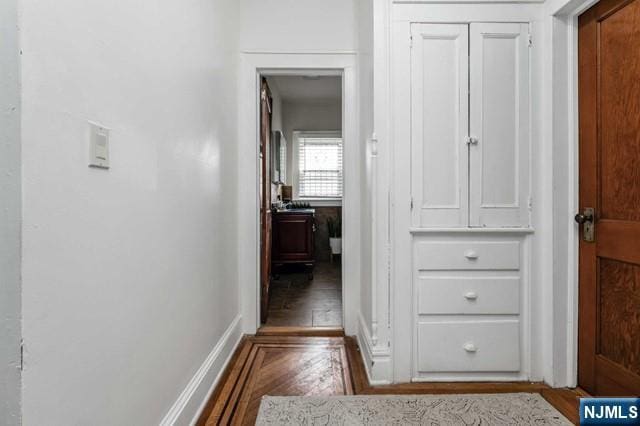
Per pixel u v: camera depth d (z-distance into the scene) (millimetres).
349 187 2711
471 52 1956
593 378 1775
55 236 782
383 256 1970
